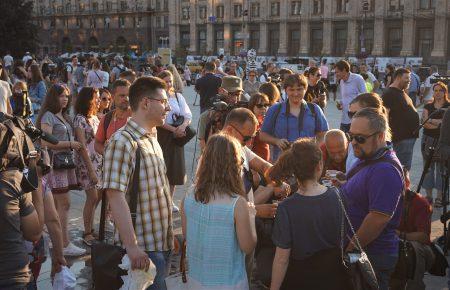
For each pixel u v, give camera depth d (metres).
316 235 3.35
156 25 97.69
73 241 6.77
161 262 3.76
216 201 3.30
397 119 7.96
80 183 6.57
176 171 7.43
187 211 3.42
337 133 5.09
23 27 57.78
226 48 86.19
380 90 35.62
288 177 4.02
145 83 3.71
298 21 78.12
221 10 86.38
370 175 3.76
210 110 6.48
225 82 7.13
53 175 6.07
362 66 16.78
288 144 5.88
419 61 52.94
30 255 3.69
